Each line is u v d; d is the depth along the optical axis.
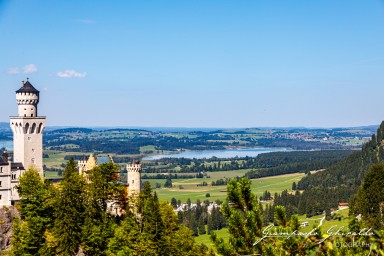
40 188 143.12
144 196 152.25
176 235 147.25
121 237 134.62
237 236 39.38
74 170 149.88
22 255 133.25
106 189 148.00
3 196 158.00
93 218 141.75
